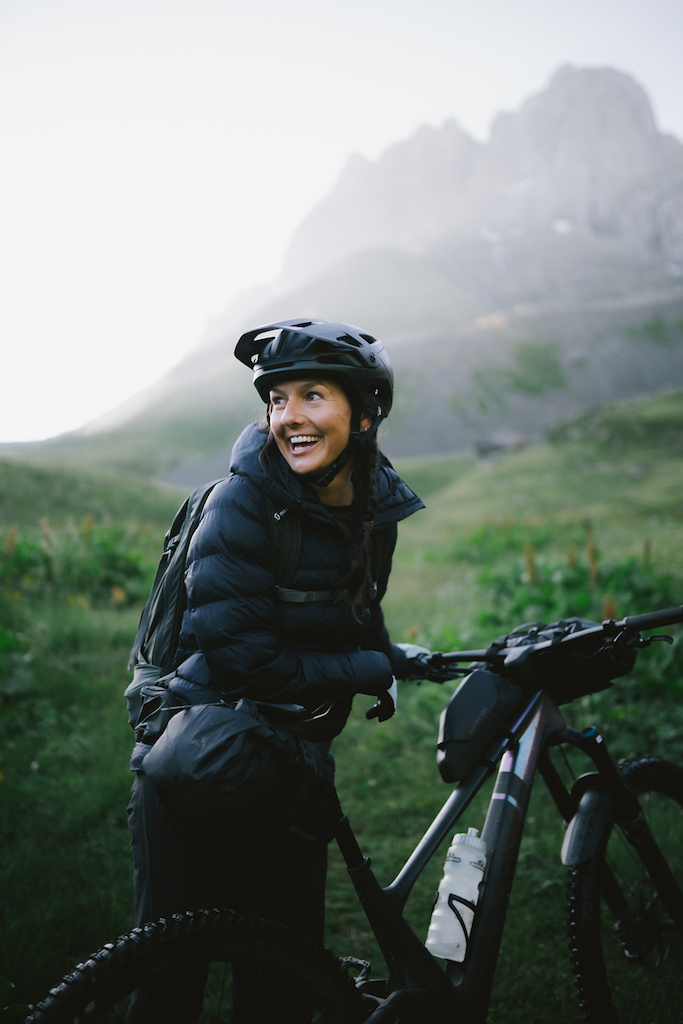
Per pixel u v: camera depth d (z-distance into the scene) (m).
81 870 3.04
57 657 6.14
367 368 1.61
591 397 160.25
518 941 2.78
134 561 10.23
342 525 1.69
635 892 2.29
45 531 9.61
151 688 1.67
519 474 42.09
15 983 2.30
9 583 8.73
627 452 44.41
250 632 1.53
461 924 1.71
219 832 1.60
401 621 8.72
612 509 25.83
